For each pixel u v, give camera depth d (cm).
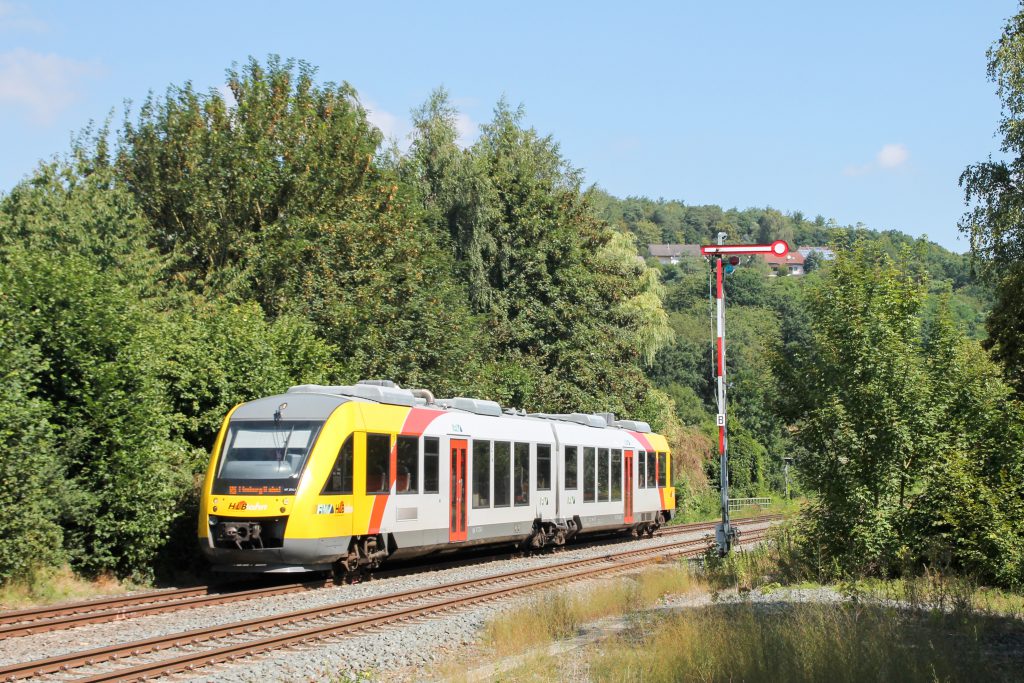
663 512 3569
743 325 9294
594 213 4972
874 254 2019
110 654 1173
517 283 4491
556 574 2197
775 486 7106
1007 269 2075
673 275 15225
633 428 3444
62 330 1827
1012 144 2141
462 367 3581
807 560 1945
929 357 1953
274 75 3659
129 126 3456
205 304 2580
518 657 1220
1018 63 2138
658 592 1794
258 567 1833
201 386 2122
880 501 1891
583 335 4500
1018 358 1811
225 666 1161
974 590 1602
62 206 2650
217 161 3319
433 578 2062
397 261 3466
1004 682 1032
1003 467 1869
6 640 1282
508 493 2530
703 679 1012
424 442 2184
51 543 1736
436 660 1243
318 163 3484
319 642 1320
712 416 7538
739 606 1527
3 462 1622
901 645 1125
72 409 1833
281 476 1828
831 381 1941
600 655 1155
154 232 3175
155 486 1862
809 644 1088
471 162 4347
